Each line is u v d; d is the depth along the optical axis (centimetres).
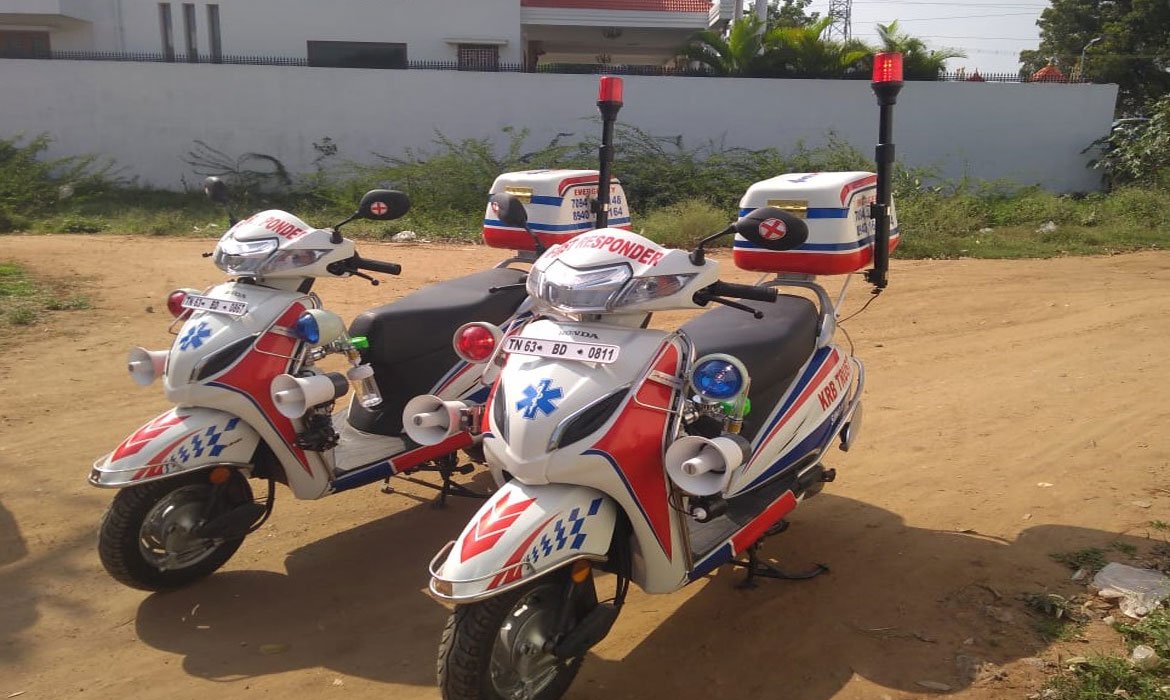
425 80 2009
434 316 479
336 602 405
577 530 303
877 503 488
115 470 370
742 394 328
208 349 392
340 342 430
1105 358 734
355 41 2259
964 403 638
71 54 2072
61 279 1048
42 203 1697
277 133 2028
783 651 360
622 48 3000
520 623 308
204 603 402
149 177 2041
